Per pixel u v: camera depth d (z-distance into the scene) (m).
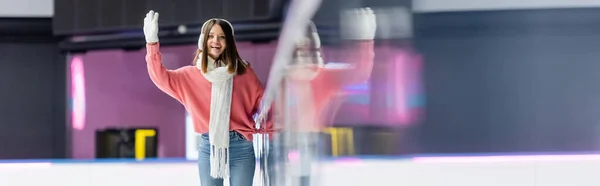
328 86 1.08
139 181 4.55
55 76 6.44
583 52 6.09
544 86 6.14
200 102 2.50
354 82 0.89
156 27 2.45
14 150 6.46
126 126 6.30
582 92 6.12
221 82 2.43
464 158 4.18
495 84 6.12
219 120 2.44
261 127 2.73
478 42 6.09
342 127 0.98
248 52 5.80
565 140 6.16
